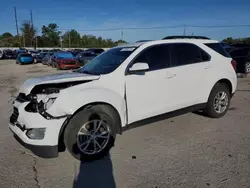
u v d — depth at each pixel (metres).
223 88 5.05
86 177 3.04
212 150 3.66
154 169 3.17
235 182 2.81
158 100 4.11
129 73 3.79
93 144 3.42
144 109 3.97
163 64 4.17
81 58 19.33
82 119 3.25
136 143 4.02
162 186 2.79
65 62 19.02
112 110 3.59
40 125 3.10
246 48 12.12
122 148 3.84
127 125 3.82
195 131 4.48
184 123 4.93
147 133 4.44
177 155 3.54
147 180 2.92
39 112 3.20
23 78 14.30
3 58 43.38
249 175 2.95
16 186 2.86
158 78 4.05
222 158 3.39
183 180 2.89
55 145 3.15
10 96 8.37
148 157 3.51
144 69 3.65
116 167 3.25
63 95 3.20
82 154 3.34
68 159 3.51
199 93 4.69
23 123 3.26
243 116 5.32
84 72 4.13
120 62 3.86
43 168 3.27
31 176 3.08
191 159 3.40
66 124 3.23
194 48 4.65
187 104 4.53
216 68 4.88
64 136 3.26
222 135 4.25
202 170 3.09
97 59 4.55
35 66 24.62
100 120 3.42
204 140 4.06
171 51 4.31
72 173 3.14
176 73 4.27
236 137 4.15
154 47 4.14
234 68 5.27
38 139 3.12
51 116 3.13
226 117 5.26
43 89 3.41
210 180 2.87
